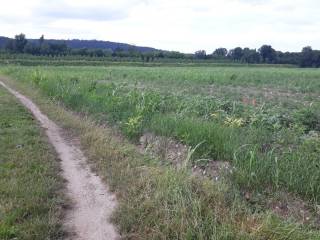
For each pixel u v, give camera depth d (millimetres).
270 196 5879
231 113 11234
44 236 4793
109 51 97938
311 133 8773
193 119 9727
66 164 7723
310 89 23547
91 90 15422
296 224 4887
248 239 4484
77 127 10633
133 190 5988
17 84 24984
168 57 97438
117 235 4996
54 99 16047
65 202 5824
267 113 11047
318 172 6059
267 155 6840
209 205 5281
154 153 8117
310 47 97188
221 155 7473
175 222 4879
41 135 9758
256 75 37625
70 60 78938
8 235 4727
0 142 8781
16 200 5605
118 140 9047
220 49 114125
